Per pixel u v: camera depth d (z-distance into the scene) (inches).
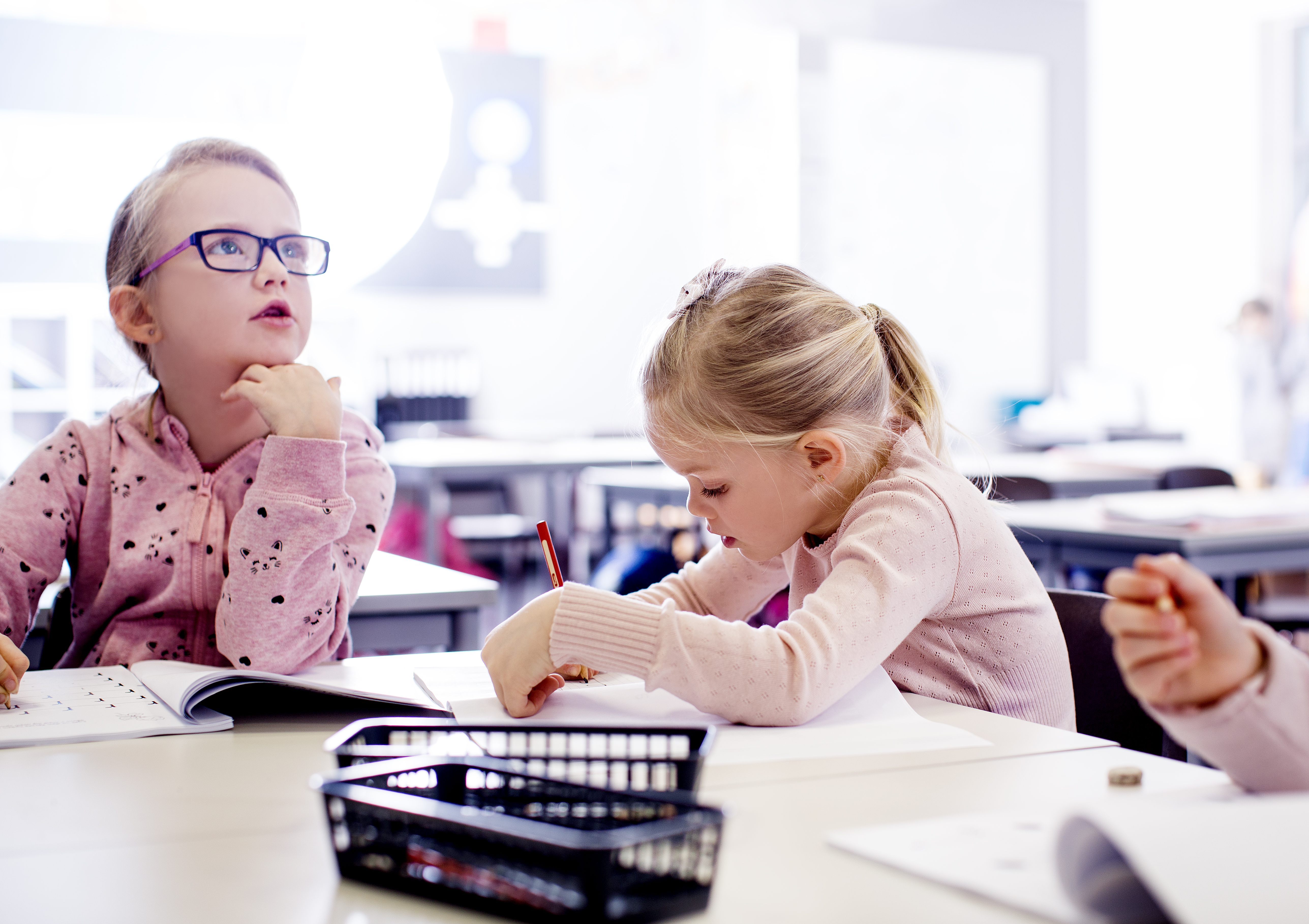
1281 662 24.2
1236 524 92.9
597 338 252.7
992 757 29.8
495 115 240.8
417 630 57.6
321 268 45.5
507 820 20.0
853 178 260.4
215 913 20.0
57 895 20.9
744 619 49.1
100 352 205.6
